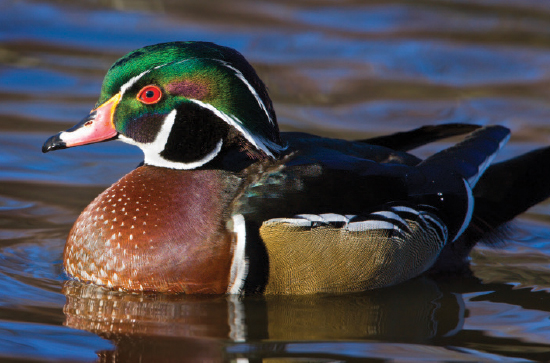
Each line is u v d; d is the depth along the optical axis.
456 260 11.82
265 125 10.49
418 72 19.08
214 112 10.35
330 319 9.78
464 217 11.31
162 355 8.69
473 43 20.64
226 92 10.30
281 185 10.25
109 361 8.52
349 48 20.28
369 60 19.64
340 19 22.20
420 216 10.78
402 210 10.61
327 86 18.20
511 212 12.02
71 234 10.71
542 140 15.63
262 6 23.09
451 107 17.30
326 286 10.38
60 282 10.60
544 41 20.81
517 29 21.58
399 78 18.77
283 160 10.66
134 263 10.20
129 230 10.24
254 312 9.88
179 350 8.81
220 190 10.31
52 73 18.48
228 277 10.11
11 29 20.72
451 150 11.70
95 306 9.90
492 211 11.97
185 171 10.58
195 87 10.30
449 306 10.30
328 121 16.50
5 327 9.20
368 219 10.31
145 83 10.37
